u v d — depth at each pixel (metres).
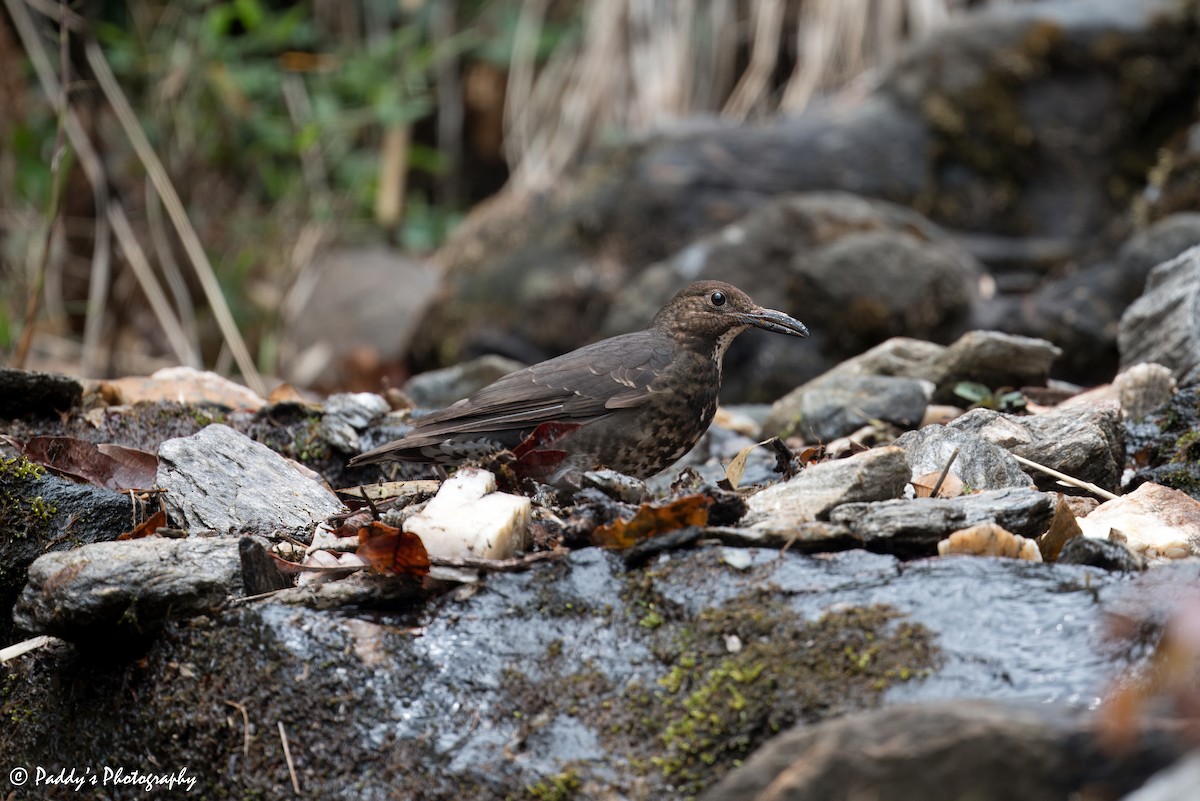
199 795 6.09
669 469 10.34
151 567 6.39
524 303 16.59
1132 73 16.34
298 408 9.80
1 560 7.57
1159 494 7.46
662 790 5.43
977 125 16.55
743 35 20.03
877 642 5.55
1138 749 4.46
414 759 5.75
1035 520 6.64
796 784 4.71
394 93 20.16
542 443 8.73
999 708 4.73
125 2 20.67
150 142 18.31
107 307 16.83
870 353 10.78
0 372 9.12
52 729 6.61
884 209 15.25
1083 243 16.19
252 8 18.53
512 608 6.15
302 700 6.03
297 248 18.86
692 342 9.52
